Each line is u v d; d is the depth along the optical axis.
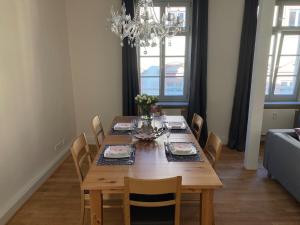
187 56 4.07
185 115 4.09
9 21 2.35
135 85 3.90
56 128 3.46
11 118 2.39
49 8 3.21
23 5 2.60
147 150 2.10
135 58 3.80
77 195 2.67
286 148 2.60
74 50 3.96
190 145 2.13
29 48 2.72
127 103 3.94
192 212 2.37
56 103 3.45
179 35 3.98
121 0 3.71
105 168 1.76
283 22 4.00
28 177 2.71
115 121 3.03
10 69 2.37
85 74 4.05
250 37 3.69
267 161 3.06
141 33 2.33
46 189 2.80
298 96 4.36
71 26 3.87
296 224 2.21
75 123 4.23
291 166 2.50
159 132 2.48
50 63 3.25
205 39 3.72
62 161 3.57
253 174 3.17
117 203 2.07
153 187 1.44
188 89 4.19
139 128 2.60
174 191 1.49
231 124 4.07
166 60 4.11
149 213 1.72
